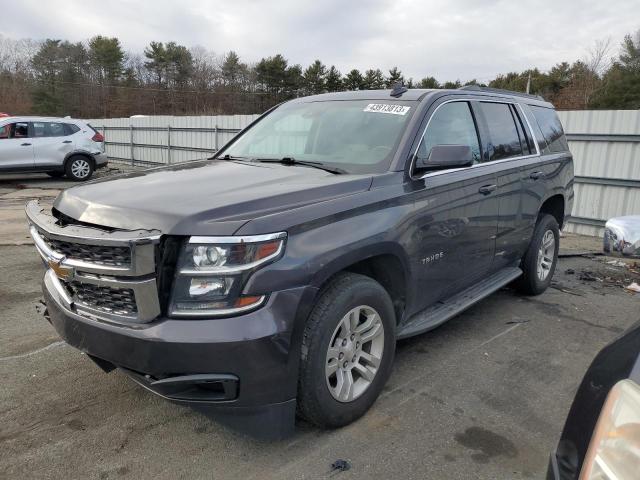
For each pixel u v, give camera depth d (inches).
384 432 116.7
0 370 141.6
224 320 93.2
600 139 370.9
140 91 2637.8
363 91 167.2
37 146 575.5
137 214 99.5
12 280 221.1
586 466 54.2
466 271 158.2
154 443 112.0
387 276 130.2
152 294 93.7
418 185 132.3
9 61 2476.6
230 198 103.8
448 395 133.6
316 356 104.8
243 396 96.3
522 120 196.5
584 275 253.4
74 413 122.5
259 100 2561.5
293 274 97.9
